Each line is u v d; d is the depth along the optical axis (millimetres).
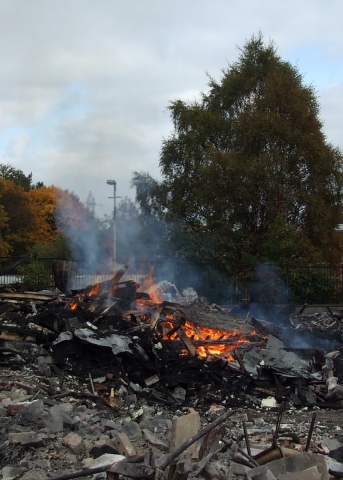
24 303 12883
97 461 5586
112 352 9406
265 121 24219
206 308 13898
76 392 8344
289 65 26625
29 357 9625
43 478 5250
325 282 20688
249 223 25109
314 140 24438
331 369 10258
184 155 27609
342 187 24875
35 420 6660
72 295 13703
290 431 7141
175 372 9500
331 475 5602
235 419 7891
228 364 9906
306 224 24500
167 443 6258
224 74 28203
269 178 23750
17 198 49594
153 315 11656
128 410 8125
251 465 5609
